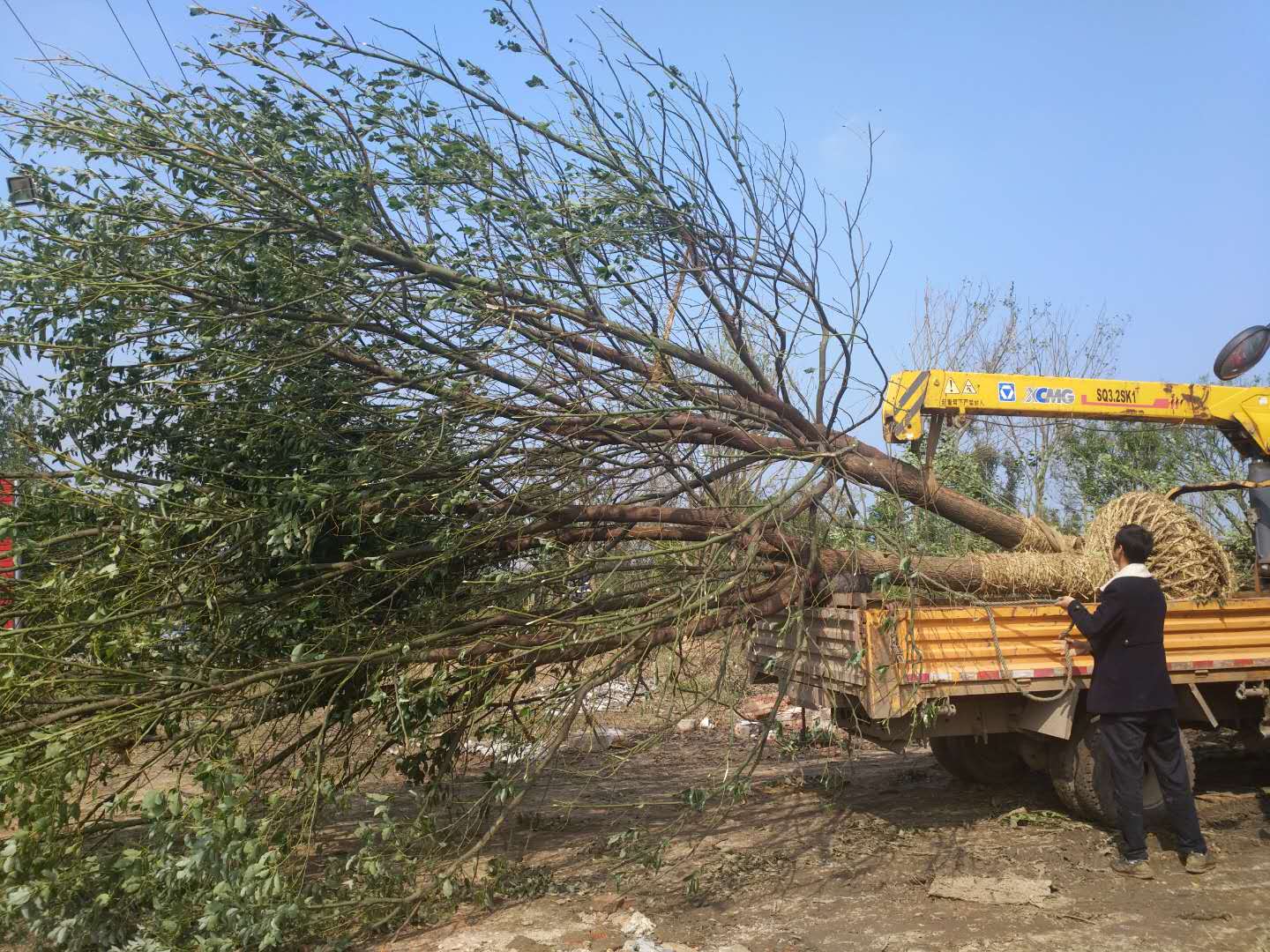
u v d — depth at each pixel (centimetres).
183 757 509
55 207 464
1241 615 647
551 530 559
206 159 474
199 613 476
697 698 577
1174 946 432
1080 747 609
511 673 530
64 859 433
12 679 421
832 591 612
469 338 521
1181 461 1016
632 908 496
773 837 621
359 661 470
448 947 447
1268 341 698
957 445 764
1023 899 490
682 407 553
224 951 387
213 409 494
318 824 512
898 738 602
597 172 547
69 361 473
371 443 505
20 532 477
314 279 482
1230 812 652
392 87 512
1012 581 636
